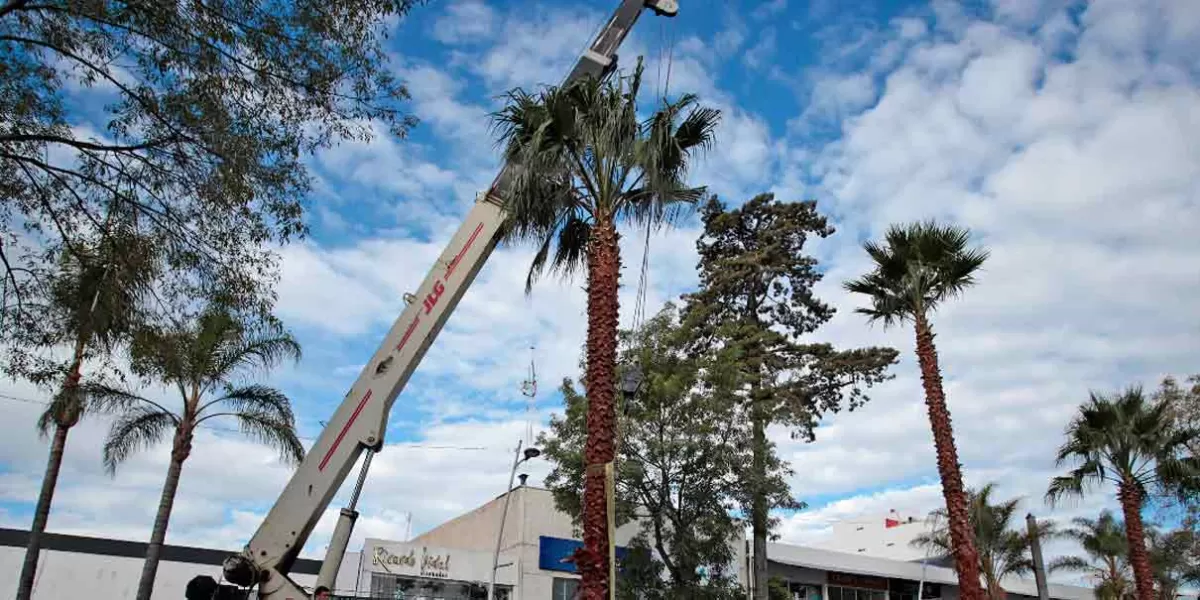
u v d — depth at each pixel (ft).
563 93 45.65
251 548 36.55
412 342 40.60
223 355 82.38
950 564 169.17
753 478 87.35
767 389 104.01
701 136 47.85
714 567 90.89
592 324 43.19
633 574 87.56
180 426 83.15
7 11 36.14
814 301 118.11
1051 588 193.26
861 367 109.29
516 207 44.29
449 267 42.80
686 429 88.12
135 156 39.19
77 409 75.61
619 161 46.09
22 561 110.22
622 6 52.01
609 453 40.55
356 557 118.21
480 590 119.75
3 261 39.22
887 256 73.31
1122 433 92.58
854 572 150.92
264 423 83.82
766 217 122.21
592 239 45.39
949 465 66.44
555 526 125.18
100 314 39.42
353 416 38.96
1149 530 144.97
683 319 99.35
